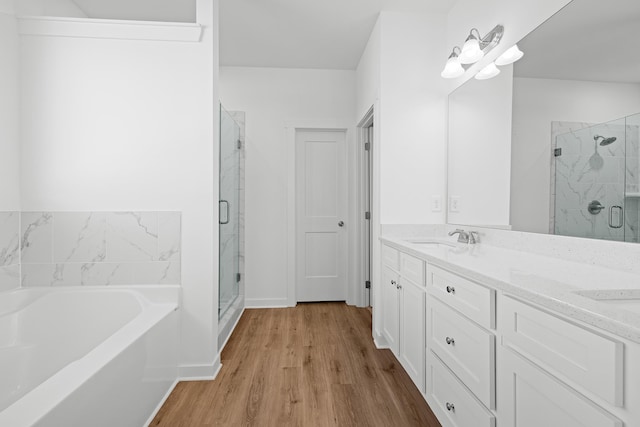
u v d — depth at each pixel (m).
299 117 3.51
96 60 2.02
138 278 2.05
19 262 2.00
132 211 2.05
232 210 3.06
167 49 2.05
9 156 1.94
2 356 1.77
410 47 2.46
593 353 0.72
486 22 2.01
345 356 2.32
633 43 1.13
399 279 2.08
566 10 1.43
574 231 1.38
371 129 3.49
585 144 1.32
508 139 1.80
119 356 1.32
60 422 0.98
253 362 2.23
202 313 2.05
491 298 1.11
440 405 1.51
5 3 1.90
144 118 2.04
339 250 3.65
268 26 2.71
